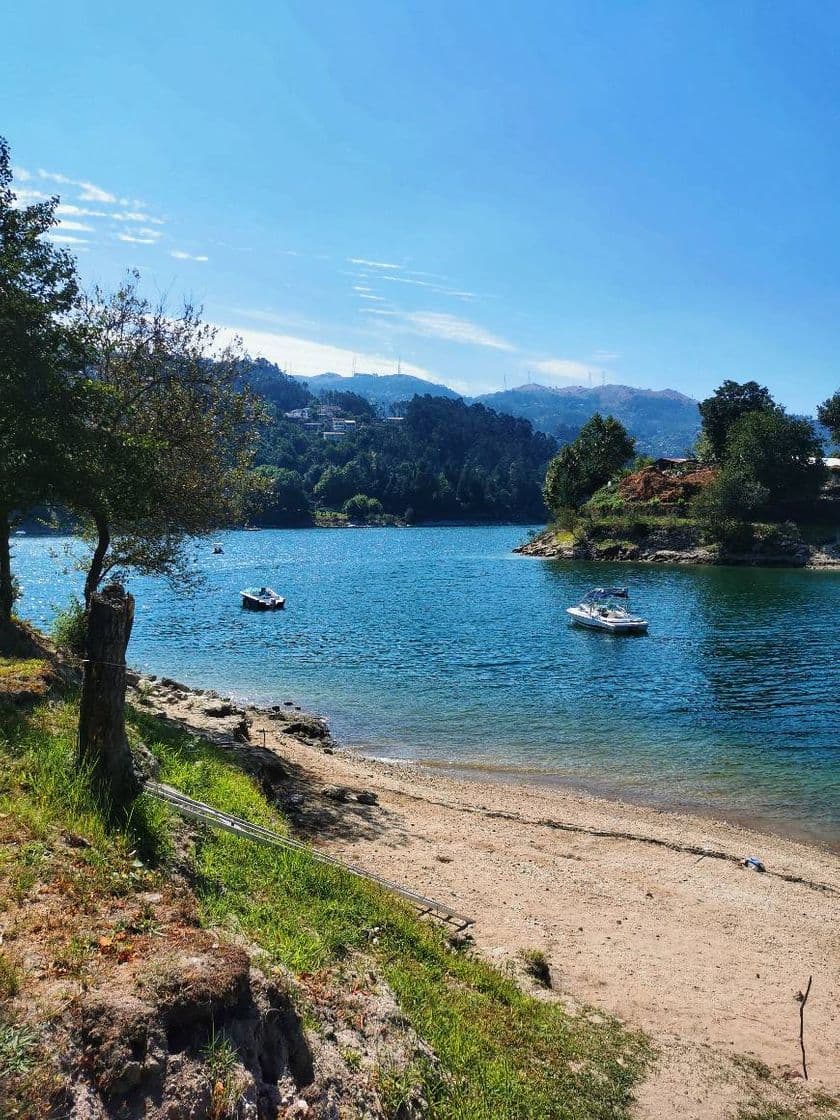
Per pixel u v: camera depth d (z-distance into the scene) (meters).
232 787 11.32
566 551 108.56
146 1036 4.16
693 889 13.48
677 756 23.25
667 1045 8.31
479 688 32.47
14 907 5.38
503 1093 6.30
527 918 11.27
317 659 38.62
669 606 60.06
